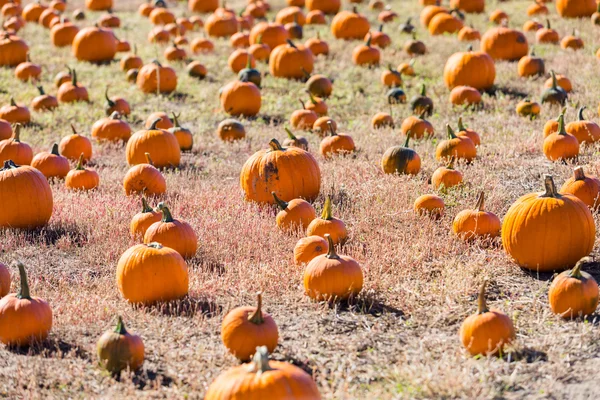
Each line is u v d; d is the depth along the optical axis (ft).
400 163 35.29
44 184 31.07
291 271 25.72
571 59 58.44
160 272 23.44
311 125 46.88
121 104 50.93
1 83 59.93
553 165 36.09
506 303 22.85
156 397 18.22
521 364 19.19
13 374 19.40
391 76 55.98
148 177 34.14
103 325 22.33
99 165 40.83
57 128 48.98
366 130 46.14
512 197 32.27
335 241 27.35
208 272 26.00
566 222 24.66
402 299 23.47
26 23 87.86
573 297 21.57
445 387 17.76
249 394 15.94
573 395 17.66
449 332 21.50
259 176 32.65
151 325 22.12
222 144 44.93
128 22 86.07
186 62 65.67
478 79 53.16
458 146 37.01
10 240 29.07
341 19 71.56
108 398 17.97
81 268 27.07
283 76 59.47
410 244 27.58
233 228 29.73
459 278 24.27
